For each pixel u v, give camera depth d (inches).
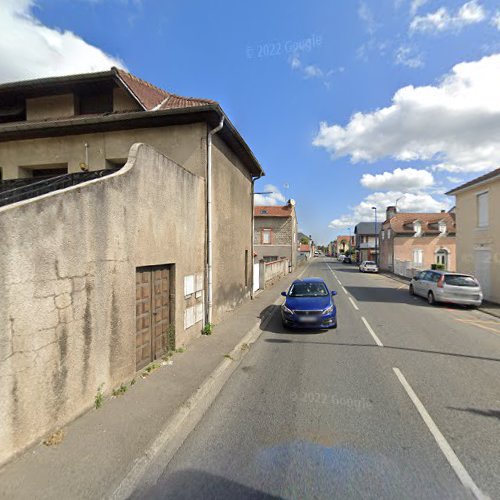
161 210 216.1
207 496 101.5
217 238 331.0
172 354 233.1
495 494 101.8
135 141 306.3
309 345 276.1
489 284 540.4
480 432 138.8
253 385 191.3
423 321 379.9
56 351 127.5
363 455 122.3
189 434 137.9
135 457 116.2
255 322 350.0
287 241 1341.0
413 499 99.9
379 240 1744.6
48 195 123.3
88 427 134.3
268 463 117.7
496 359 238.8
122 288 172.2
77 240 138.2
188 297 265.1
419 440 132.4
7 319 106.0
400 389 184.2
